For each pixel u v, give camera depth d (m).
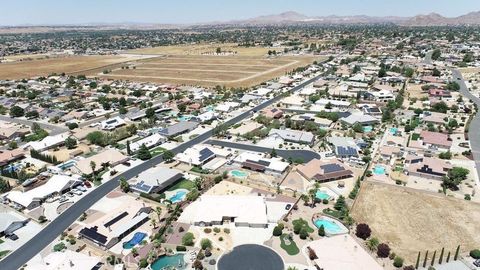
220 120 184.75
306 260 80.44
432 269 75.19
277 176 121.69
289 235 88.69
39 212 101.81
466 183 113.56
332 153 138.50
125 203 106.12
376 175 119.88
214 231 91.62
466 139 150.12
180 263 80.50
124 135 162.38
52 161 136.50
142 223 95.75
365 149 138.12
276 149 145.00
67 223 97.44
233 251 84.12
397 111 191.62
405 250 83.12
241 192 111.19
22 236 92.44
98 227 91.62
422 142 144.62
